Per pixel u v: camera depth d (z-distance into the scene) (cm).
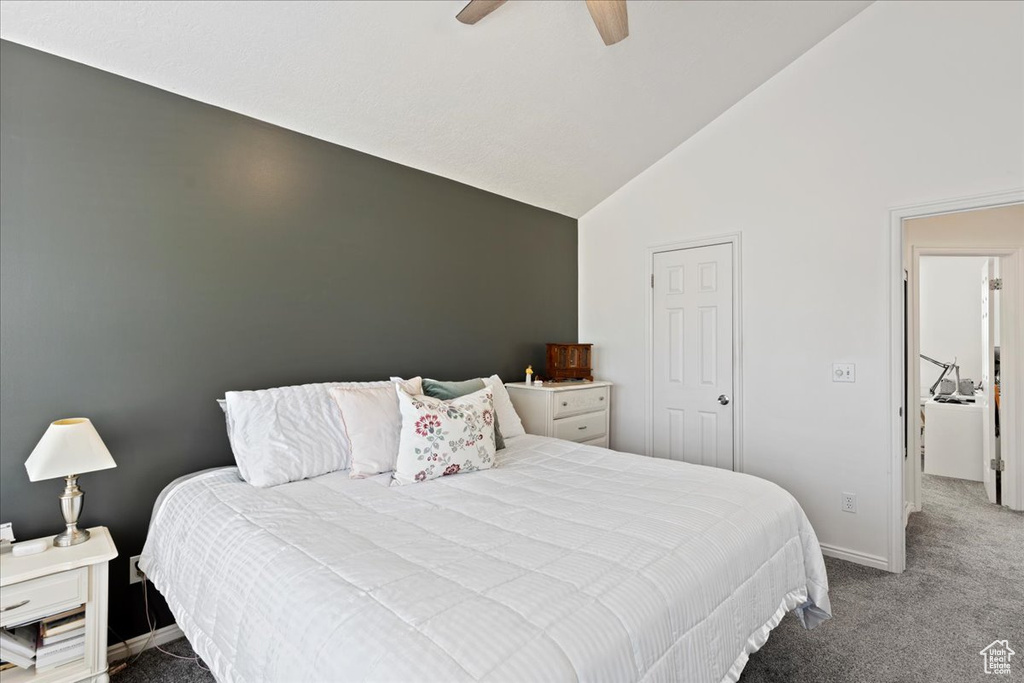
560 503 174
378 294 286
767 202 308
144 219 205
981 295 506
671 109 308
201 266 221
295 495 180
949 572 262
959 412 446
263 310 240
